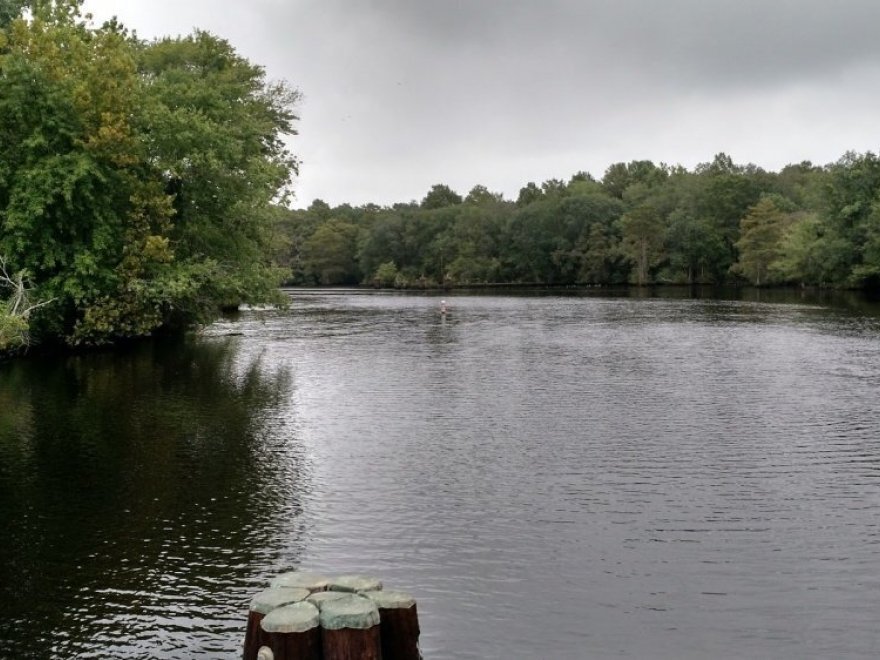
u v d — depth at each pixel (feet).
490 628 29.94
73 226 109.40
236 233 136.46
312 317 199.62
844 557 36.19
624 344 124.26
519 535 39.24
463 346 124.47
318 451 55.98
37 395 78.95
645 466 51.34
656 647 28.55
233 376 92.43
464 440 59.00
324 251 503.61
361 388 83.25
